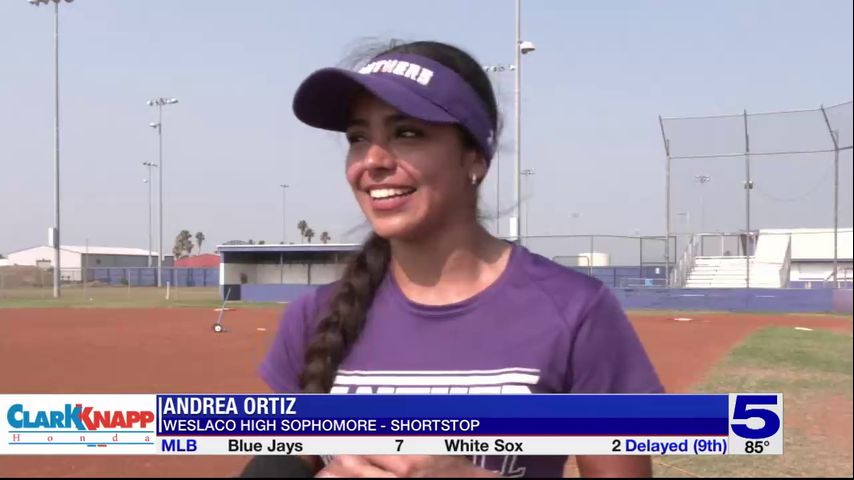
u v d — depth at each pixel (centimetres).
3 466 458
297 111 146
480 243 144
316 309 154
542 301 134
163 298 3294
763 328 1416
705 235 2316
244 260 3238
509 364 132
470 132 134
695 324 1573
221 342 1294
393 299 141
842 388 655
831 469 407
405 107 126
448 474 134
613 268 2409
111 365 964
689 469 416
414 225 133
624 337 135
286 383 157
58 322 1792
